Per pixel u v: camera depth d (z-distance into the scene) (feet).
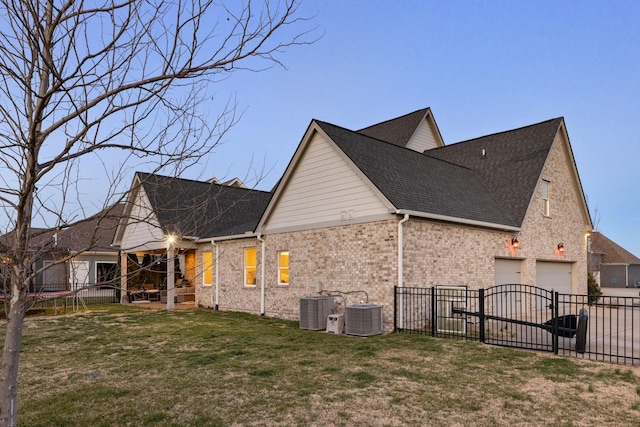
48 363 26.32
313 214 45.27
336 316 37.42
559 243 60.29
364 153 44.09
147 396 19.66
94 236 10.41
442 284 40.78
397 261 37.22
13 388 10.00
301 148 46.19
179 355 28.12
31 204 9.83
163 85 10.41
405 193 40.45
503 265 49.88
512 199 52.95
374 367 24.71
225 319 47.21
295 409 17.98
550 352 28.63
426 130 71.05
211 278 60.34
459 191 48.83
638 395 19.88
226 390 20.45
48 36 9.32
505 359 26.66
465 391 20.34
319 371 23.88
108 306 63.52
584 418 17.16
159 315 51.21
